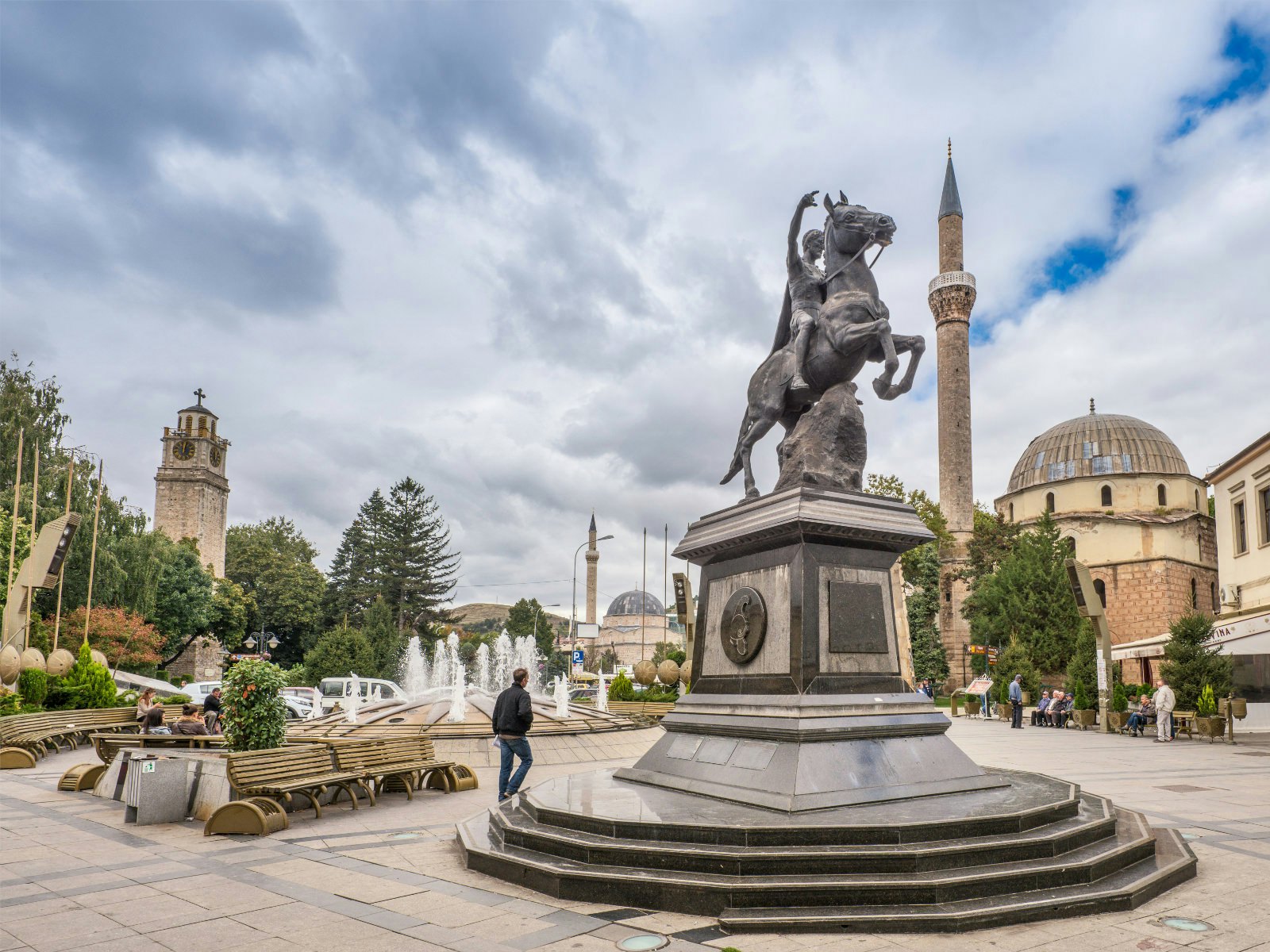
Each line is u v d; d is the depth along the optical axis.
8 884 7.24
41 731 17.75
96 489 43.28
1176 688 25.83
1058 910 5.90
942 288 60.91
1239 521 34.69
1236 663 28.98
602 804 7.72
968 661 57.03
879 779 7.64
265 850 8.59
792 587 8.55
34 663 22.58
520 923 5.89
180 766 10.37
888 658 8.84
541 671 70.31
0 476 42.97
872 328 9.48
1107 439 59.09
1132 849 6.94
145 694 18.75
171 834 9.48
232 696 10.90
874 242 9.91
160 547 54.12
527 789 8.90
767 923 5.60
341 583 76.75
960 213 62.25
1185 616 26.97
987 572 56.16
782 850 6.29
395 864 7.84
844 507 8.85
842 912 5.73
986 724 32.56
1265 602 31.45
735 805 7.48
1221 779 13.70
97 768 12.84
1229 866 7.43
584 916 6.02
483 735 16.66
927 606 52.75
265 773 9.99
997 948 5.28
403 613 74.06
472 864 7.55
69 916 6.26
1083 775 14.30
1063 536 58.06
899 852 6.12
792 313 10.34
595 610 91.44
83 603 39.88
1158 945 5.32
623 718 21.23
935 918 5.60
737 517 9.50
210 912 6.31
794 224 10.35
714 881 6.06
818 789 7.35
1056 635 43.91
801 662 8.22
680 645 94.19
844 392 9.90
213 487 82.62
